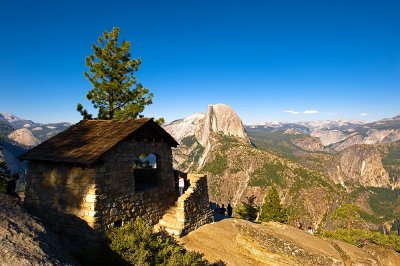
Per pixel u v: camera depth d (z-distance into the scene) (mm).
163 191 17203
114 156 13828
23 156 14547
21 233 7473
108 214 13320
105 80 24672
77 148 14000
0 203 8906
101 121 16906
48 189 14039
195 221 17391
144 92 25812
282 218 53219
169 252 11617
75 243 12898
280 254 15531
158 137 16891
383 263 20688
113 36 25297
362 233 36281
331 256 15867
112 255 10883
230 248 16125
